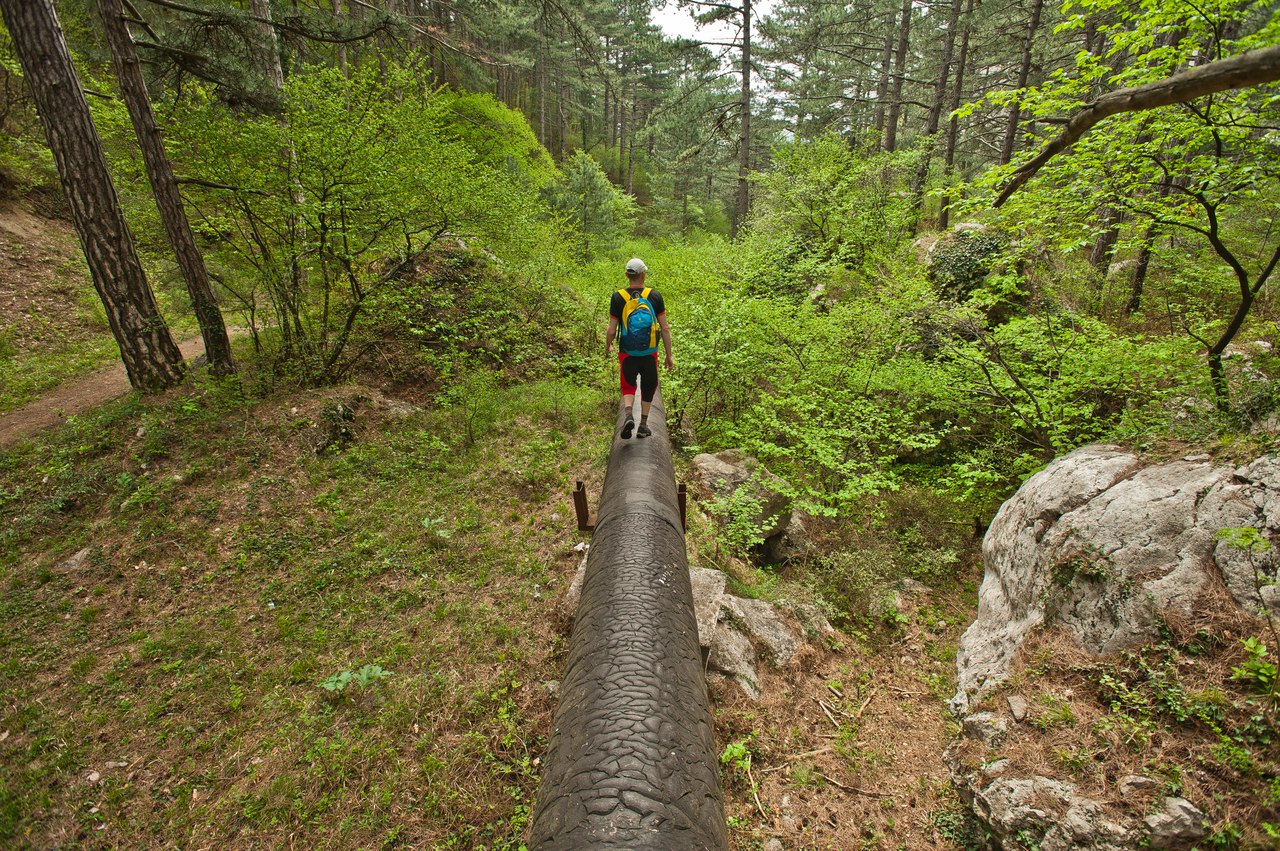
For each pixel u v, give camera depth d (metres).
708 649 4.06
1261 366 4.77
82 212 6.42
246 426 6.47
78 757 3.35
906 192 12.78
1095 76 4.43
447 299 9.47
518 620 4.55
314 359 7.80
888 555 6.21
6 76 10.58
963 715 3.85
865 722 4.16
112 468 5.70
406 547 5.34
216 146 6.71
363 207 7.27
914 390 7.36
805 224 13.19
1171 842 2.36
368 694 3.87
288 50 9.13
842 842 3.24
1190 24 3.77
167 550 5.03
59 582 4.61
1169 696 2.78
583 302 11.85
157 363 7.02
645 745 1.95
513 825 3.09
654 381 4.43
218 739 3.52
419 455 6.84
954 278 9.52
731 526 5.73
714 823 1.86
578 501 4.73
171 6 6.96
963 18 14.44
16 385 7.99
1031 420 6.64
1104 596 3.36
